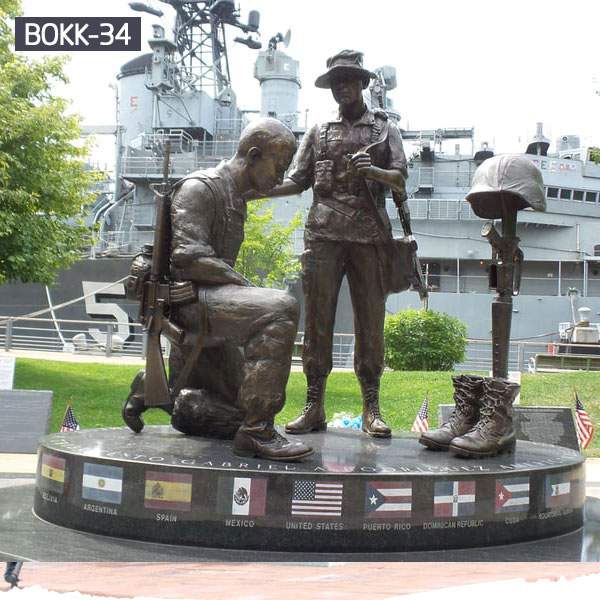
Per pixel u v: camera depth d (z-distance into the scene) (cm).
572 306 3108
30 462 862
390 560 359
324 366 574
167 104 3634
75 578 139
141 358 2164
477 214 555
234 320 425
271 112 3500
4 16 1545
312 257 557
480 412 482
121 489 389
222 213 465
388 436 553
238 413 496
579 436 1136
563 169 3550
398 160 550
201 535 373
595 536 433
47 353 2198
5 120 1499
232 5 4153
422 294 578
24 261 1559
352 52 543
